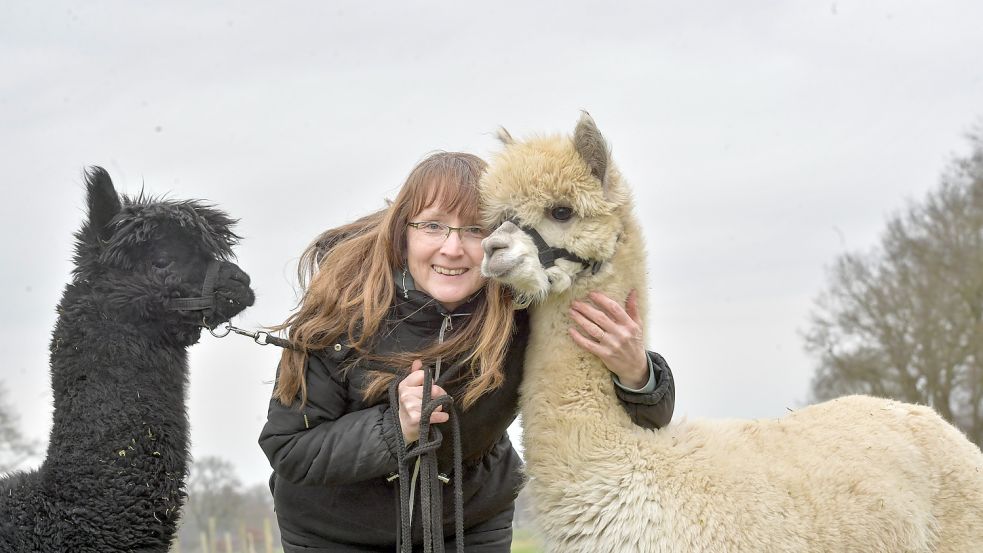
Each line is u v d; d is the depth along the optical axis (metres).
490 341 3.38
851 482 3.48
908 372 18.06
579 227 3.44
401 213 3.46
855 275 19.06
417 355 3.40
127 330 4.18
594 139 3.42
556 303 3.52
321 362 3.46
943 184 18.61
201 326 4.38
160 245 4.37
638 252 3.61
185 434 4.30
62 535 3.94
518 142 3.64
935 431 3.85
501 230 3.33
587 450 3.38
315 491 3.60
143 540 4.07
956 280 17.73
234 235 4.71
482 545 3.82
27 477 4.16
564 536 3.40
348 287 3.44
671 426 3.55
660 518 3.26
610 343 3.37
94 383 4.09
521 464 3.91
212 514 23.00
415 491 3.55
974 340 17.09
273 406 3.48
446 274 3.44
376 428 3.30
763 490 3.34
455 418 3.31
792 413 3.90
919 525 3.59
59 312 4.22
